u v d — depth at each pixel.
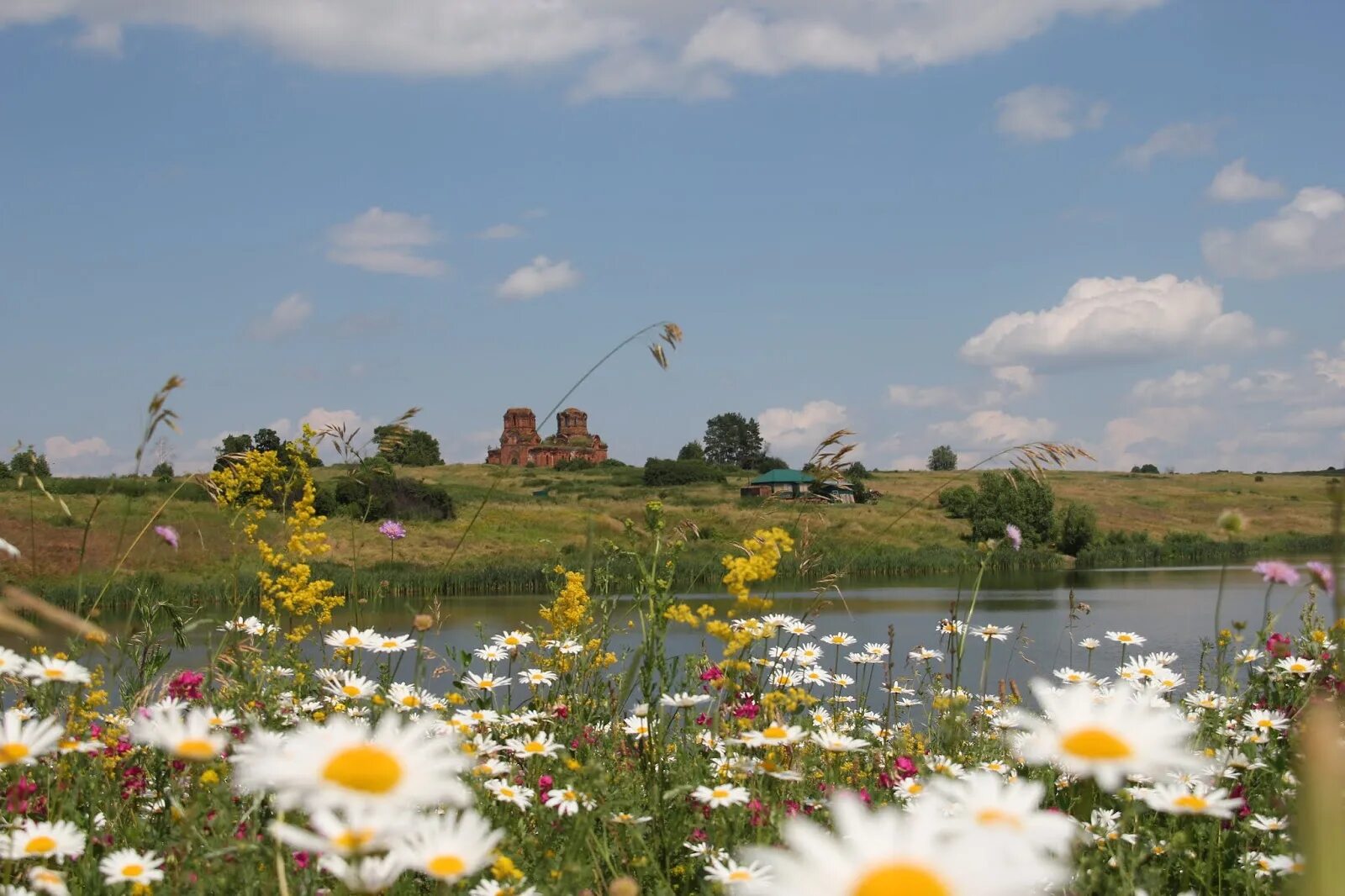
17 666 4.12
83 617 5.99
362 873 2.23
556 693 6.78
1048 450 7.29
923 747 5.64
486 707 6.28
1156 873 3.53
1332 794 0.89
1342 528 2.52
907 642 17.83
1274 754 4.87
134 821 4.05
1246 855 3.89
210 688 5.29
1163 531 82.12
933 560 54.56
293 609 7.32
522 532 48.47
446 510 48.09
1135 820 4.04
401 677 7.41
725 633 4.77
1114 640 7.54
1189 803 3.47
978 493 45.34
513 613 24.67
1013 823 1.90
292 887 3.26
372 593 9.01
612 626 7.57
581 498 88.81
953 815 3.65
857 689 7.95
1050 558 61.16
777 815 3.79
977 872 1.48
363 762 1.97
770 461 131.62
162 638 6.58
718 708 5.03
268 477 7.86
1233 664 5.98
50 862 3.62
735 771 4.16
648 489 99.75
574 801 4.08
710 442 169.62
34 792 3.96
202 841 3.36
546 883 3.43
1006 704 7.06
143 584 6.49
